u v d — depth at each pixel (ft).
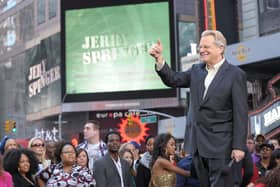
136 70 205.77
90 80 209.56
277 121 102.06
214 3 175.73
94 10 211.20
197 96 14.15
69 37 213.05
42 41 258.98
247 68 145.89
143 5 205.98
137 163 34.45
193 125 14.28
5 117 285.23
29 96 263.90
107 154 27.99
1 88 290.15
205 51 14.06
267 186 13.75
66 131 238.48
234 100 13.73
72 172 25.68
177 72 14.89
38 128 256.32
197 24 175.22
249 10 180.45
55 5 251.19
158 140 25.71
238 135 13.58
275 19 170.40
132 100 204.44
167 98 201.46
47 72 250.98
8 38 290.15
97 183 27.02
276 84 137.69
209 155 13.75
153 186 25.09
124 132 136.26
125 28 208.03
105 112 222.69
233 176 14.03
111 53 209.05
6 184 22.72
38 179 26.12
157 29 204.13
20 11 281.54
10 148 28.78
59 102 239.71
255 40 137.39
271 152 32.01
